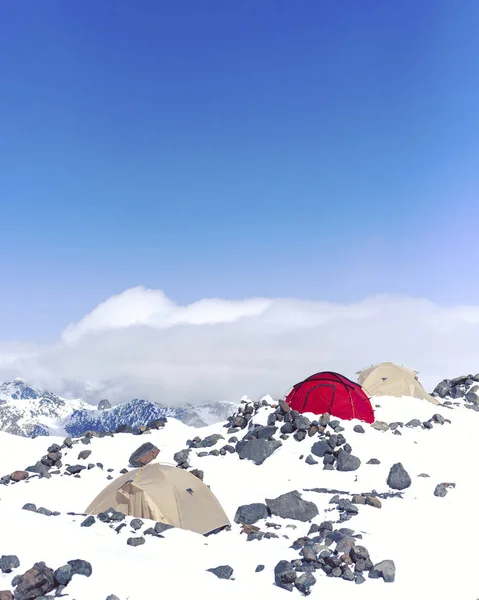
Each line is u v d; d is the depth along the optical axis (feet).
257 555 54.90
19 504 77.41
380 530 60.64
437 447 97.09
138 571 45.73
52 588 41.60
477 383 140.87
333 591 47.26
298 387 114.42
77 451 105.19
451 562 53.26
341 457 91.35
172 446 107.14
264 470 92.84
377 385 127.95
